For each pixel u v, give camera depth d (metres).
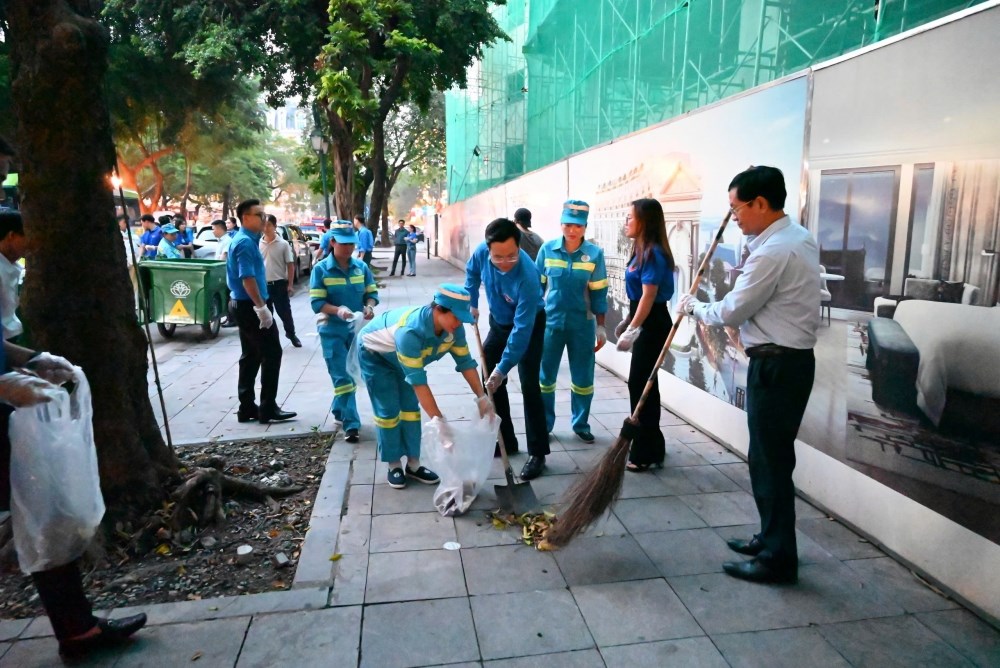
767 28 5.08
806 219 3.54
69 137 3.03
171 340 9.26
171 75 19.75
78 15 3.07
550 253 4.56
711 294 4.61
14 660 2.42
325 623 2.61
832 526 3.41
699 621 2.62
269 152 51.47
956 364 2.64
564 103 10.61
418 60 15.01
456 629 2.58
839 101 3.26
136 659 2.41
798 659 2.40
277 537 3.38
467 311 3.37
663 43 6.89
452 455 3.54
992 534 2.54
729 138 4.33
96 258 3.19
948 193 2.64
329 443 4.72
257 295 4.89
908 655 2.42
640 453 4.10
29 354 2.45
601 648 2.46
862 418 3.22
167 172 38.09
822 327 3.48
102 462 3.27
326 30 15.46
